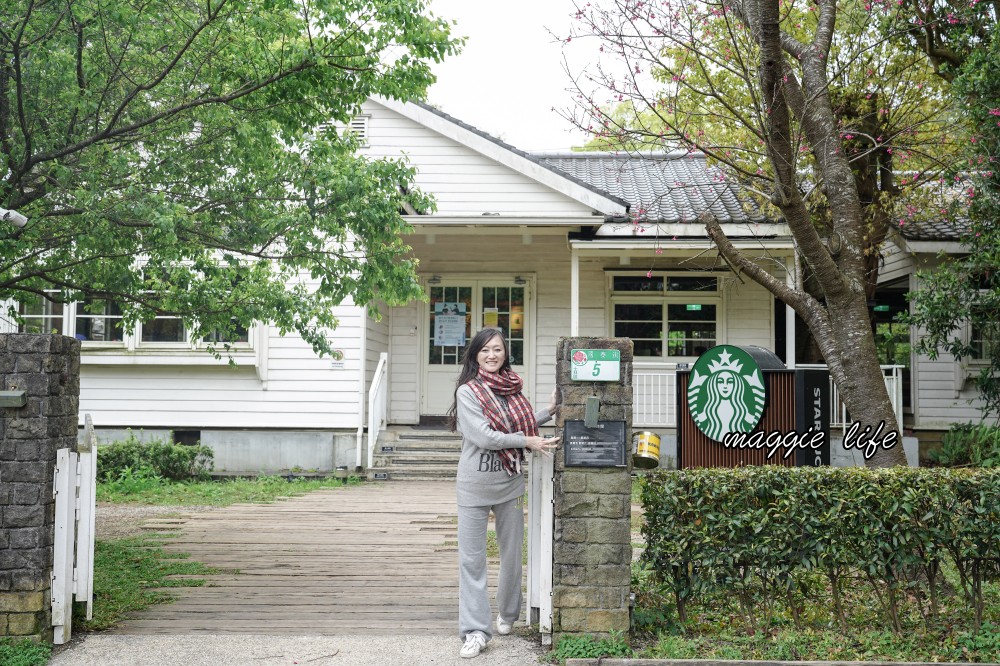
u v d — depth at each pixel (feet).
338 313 42.65
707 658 14.61
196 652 15.21
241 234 25.02
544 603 15.51
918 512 15.62
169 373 42.73
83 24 20.18
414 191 25.58
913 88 36.88
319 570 22.18
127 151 22.53
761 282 22.53
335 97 22.72
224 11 20.61
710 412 20.68
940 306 35.91
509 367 16.16
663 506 15.92
